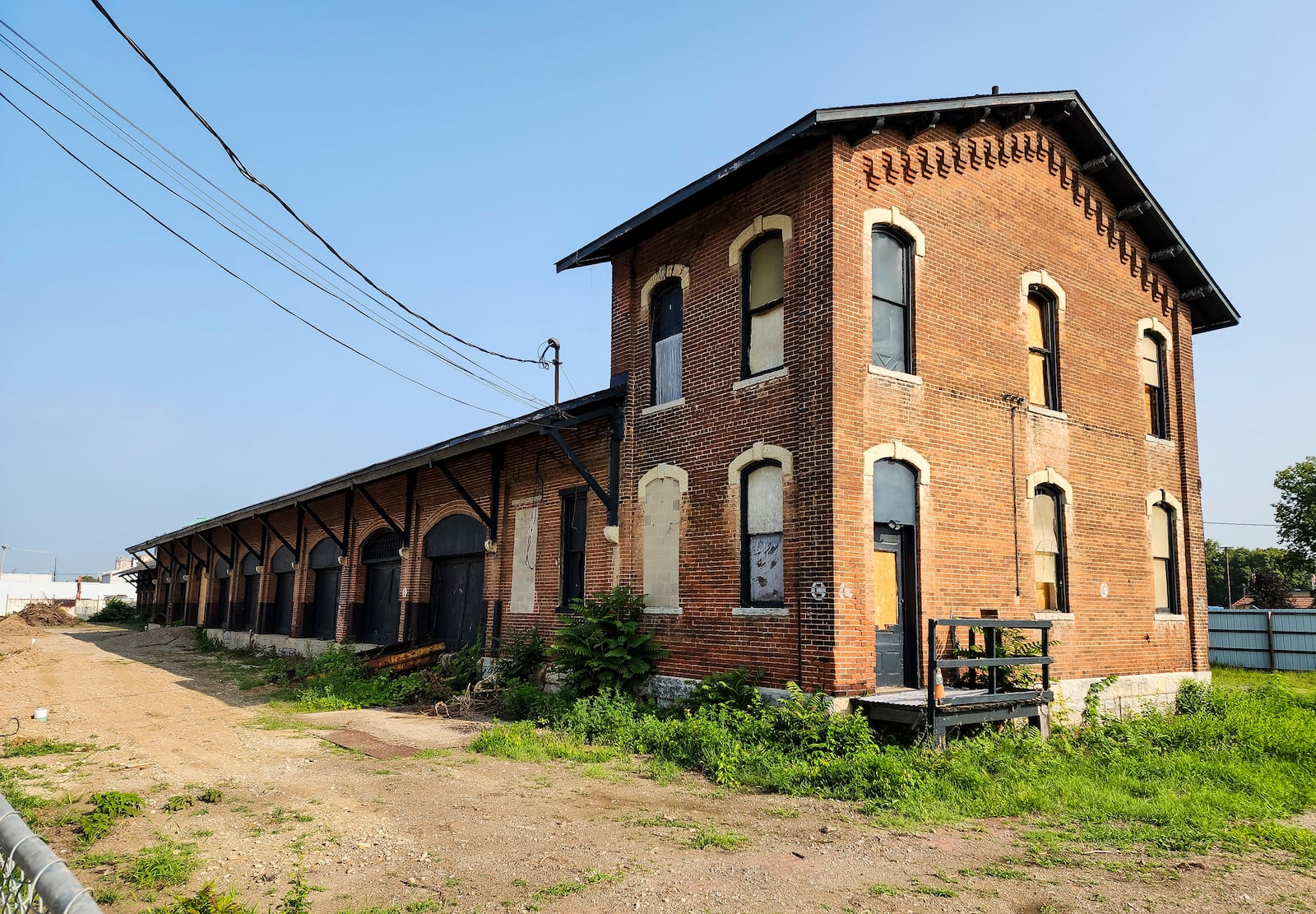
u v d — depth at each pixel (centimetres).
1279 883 653
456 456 1961
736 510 1308
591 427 1634
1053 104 1510
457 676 1714
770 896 600
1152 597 1644
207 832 736
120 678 2081
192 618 4344
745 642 1258
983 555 1338
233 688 1884
